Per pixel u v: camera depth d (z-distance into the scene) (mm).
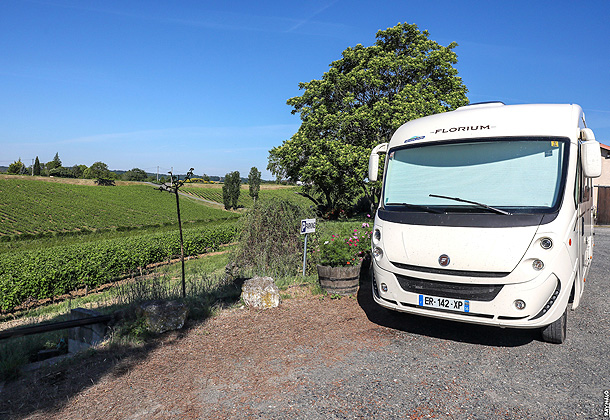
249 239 8594
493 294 4004
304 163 27797
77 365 3963
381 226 4824
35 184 75500
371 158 5641
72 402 3252
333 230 9000
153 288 6453
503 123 4613
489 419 3008
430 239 4289
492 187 4316
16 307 12969
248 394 3389
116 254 16297
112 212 62969
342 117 24422
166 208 72000
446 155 4750
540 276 3867
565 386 3547
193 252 21984
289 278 7637
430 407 3180
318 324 5238
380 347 4480
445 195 4531
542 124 4453
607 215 22375
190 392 3422
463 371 3861
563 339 4582
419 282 4379
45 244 37250
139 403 3240
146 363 4012
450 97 23875
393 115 22766
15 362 3934
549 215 3957
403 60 23672
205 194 101000
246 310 5781
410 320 5441
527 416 3049
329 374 3781
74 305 10891
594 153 4141
